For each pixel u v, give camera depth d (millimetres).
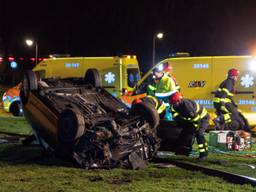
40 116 9633
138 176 8094
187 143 9594
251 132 13609
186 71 14430
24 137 12484
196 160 9570
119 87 16812
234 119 12016
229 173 8000
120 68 16828
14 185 7309
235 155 10281
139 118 9273
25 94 10016
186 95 14398
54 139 9289
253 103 13672
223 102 11891
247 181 7629
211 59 14242
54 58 17609
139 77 17531
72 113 8664
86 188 7203
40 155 9617
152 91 10664
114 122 8922
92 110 9586
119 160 8750
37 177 7906
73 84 10789
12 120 16219
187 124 9555
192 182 7699
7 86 40844
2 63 45781
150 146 9242
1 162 9141
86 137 8711
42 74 17562
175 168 8844
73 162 8867
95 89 10633
